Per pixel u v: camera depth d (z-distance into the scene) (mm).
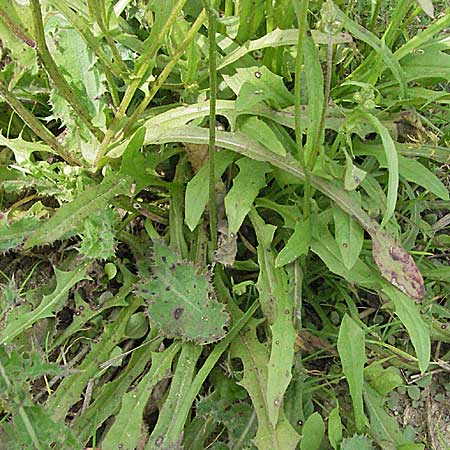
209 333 361
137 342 397
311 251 406
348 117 354
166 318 365
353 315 406
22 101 448
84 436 350
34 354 312
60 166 395
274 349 342
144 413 374
